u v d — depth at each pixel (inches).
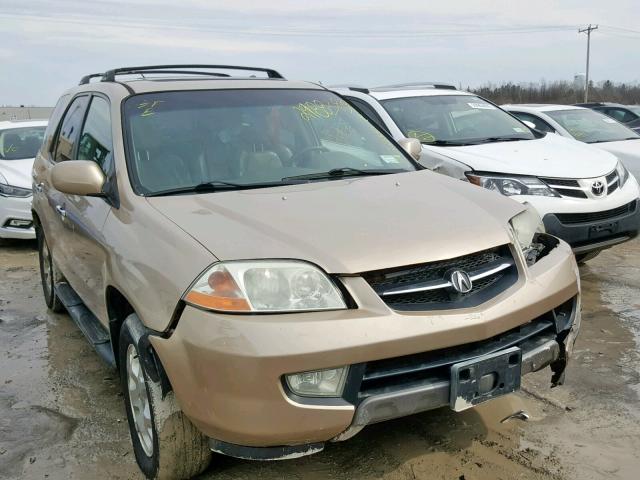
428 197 128.0
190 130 145.4
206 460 113.6
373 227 111.0
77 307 174.4
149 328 107.8
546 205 214.7
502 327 107.3
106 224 133.0
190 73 189.3
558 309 122.8
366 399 99.1
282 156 146.0
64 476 123.9
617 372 158.9
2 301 243.4
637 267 253.0
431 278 106.7
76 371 174.4
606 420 135.8
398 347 99.0
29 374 173.5
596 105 538.0
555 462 120.5
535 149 246.4
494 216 121.3
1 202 327.0
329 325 97.3
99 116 161.2
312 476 119.3
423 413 140.3
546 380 154.8
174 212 119.7
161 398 107.9
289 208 118.8
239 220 113.7
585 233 217.5
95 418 146.8
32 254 323.9
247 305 98.7
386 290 102.7
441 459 122.8
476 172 225.6
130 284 114.8
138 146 139.3
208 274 101.4
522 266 115.6
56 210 180.2
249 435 97.2
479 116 281.7
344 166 149.8
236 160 141.2
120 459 129.1
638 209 231.5
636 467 118.6
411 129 266.5
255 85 167.0
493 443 127.6
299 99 165.8
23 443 136.6
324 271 101.5
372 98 283.4
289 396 96.7
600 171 225.3
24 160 355.9
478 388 105.3
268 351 95.0
